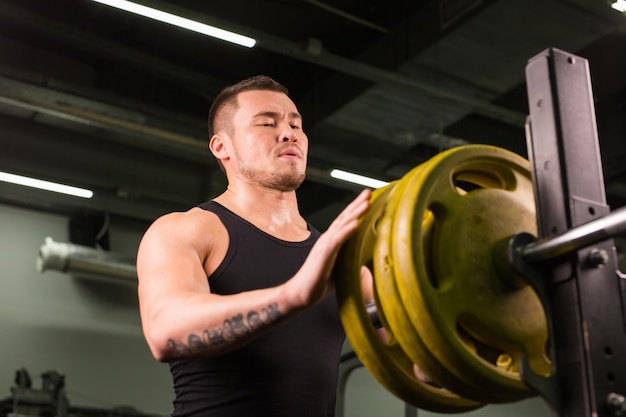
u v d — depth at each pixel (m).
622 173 6.96
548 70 1.28
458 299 1.18
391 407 8.91
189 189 8.23
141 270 1.43
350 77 6.65
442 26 5.78
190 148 6.80
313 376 1.45
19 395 6.48
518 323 1.23
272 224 1.58
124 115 6.48
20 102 6.16
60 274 7.98
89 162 7.73
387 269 1.18
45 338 7.69
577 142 1.25
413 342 1.18
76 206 8.05
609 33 5.82
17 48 7.08
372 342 1.24
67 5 6.52
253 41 5.57
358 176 7.05
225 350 1.26
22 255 7.82
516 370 1.25
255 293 1.23
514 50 5.85
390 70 6.28
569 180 1.21
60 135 7.64
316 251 1.15
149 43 6.93
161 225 1.48
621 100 6.63
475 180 1.44
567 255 1.15
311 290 1.15
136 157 8.00
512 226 1.28
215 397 1.41
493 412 9.12
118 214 8.25
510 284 1.23
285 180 1.61
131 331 8.16
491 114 6.59
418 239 1.17
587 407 1.08
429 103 6.54
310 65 7.16
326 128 7.05
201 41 6.89
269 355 1.42
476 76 6.24
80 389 7.70
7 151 7.33
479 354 1.29
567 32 5.64
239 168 1.64
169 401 8.13
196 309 1.26
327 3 6.45
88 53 7.30
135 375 8.03
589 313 1.12
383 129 7.03
